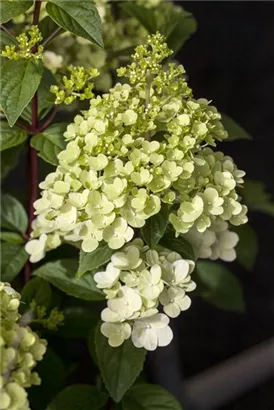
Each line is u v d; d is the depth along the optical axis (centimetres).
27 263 139
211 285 158
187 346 227
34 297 133
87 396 134
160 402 133
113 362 125
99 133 116
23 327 112
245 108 233
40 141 129
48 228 127
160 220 118
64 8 122
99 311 155
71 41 144
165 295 119
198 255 126
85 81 124
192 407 177
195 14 229
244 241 160
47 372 144
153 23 149
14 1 124
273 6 231
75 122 121
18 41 127
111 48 149
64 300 147
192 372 224
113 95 120
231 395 182
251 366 184
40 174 157
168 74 120
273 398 214
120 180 114
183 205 117
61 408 133
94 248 117
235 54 232
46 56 142
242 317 229
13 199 138
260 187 164
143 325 120
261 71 233
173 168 115
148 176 114
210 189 118
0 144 129
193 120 119
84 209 117
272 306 229
